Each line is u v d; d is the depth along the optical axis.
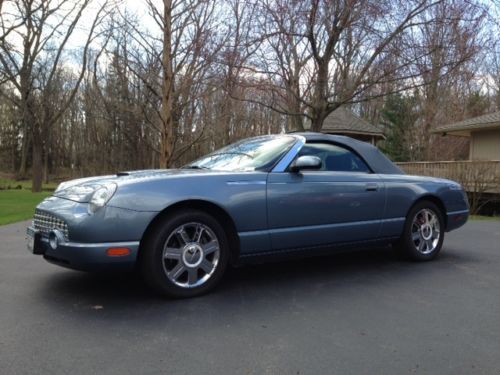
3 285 4.05
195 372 2.43
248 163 4.25
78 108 43.50
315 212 4.23
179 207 3.67
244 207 3.84
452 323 3.20
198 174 3.77
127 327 3.06
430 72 9.28
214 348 2.74
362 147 4.89
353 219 4.51
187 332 2.99
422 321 3.24
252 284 4.18
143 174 3.83
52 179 49.38
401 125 31.55
